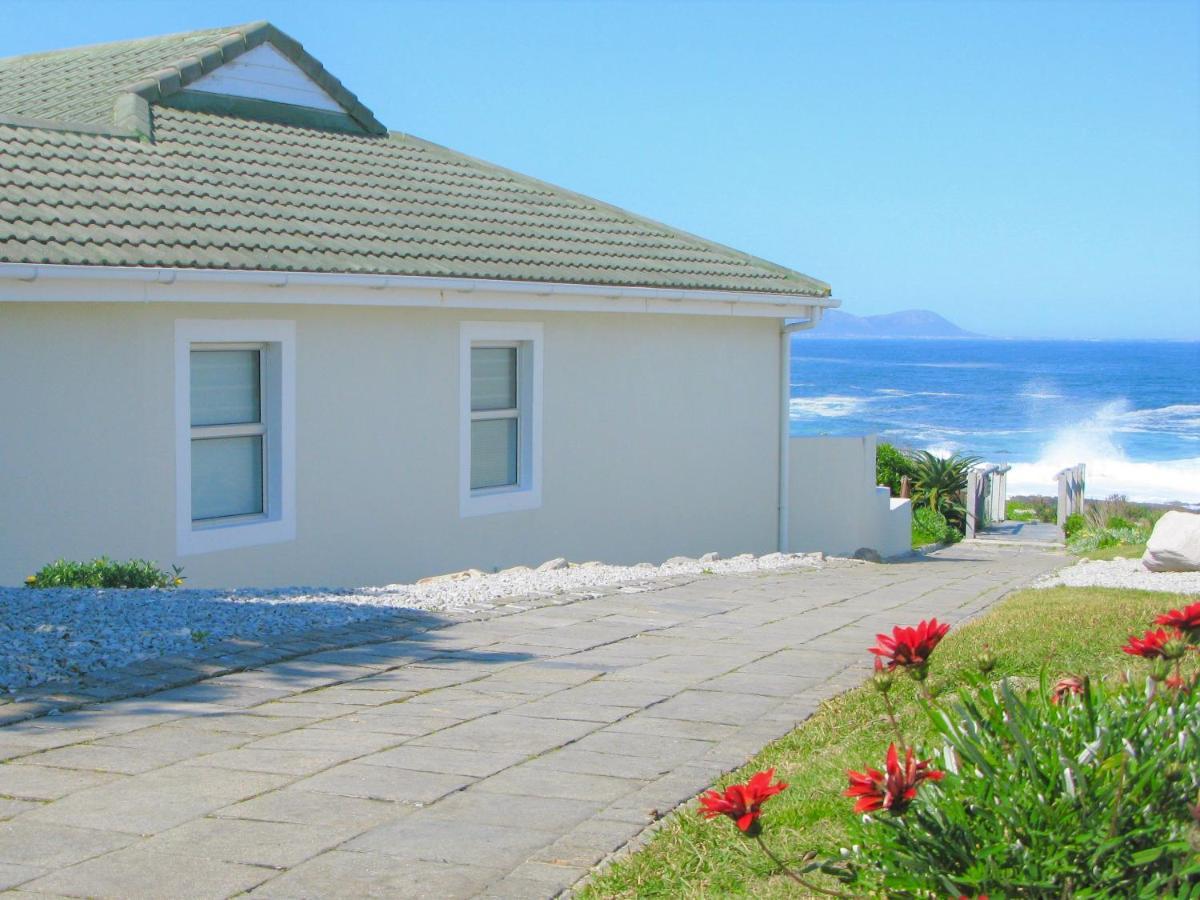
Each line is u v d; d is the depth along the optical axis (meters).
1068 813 3.60
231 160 13.12
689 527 15.91
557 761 5.58
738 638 8.57
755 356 16.69
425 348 12.73
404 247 12.48
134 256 10.12
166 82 13.60
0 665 6.77
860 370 124.19
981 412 84.56
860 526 18.38
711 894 4.20
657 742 5.91
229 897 4.06
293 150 14.22
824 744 5.89
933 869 3.61
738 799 3.51
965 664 7.47
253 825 4.71
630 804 5.02
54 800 4.93
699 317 15.82
